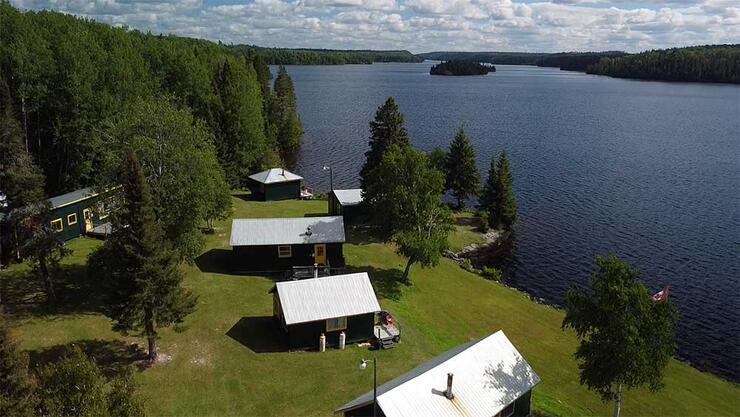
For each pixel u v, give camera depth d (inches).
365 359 1379.2
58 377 759.7
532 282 2187.5
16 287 1601.9
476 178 3006.9
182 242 1585.9
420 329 1579.7
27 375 827.4
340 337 1412.4
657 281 2193.7
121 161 1546.5
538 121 6412.4
